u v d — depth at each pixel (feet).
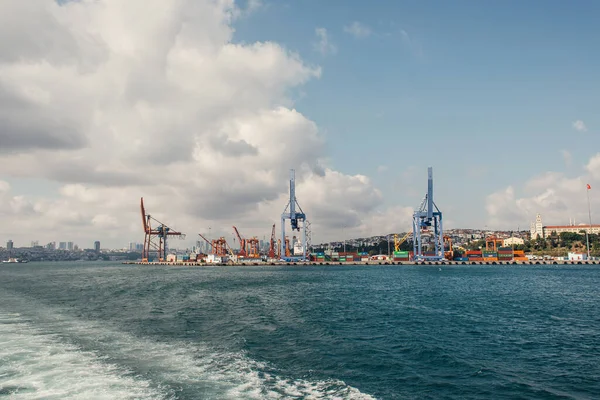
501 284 294.66
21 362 77.00
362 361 84.99
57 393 60.13
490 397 66.13
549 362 85.97
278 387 67.05
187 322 131.13
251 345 97.76
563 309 163.94
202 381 67.87
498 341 104.99
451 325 127.03
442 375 76.79
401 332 115.65
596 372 79.41
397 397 65.31
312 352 91.81
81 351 87.10
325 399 63.16
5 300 201.87
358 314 148.87
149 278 403.34
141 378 68.13
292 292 235.81
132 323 128.88
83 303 186.70
